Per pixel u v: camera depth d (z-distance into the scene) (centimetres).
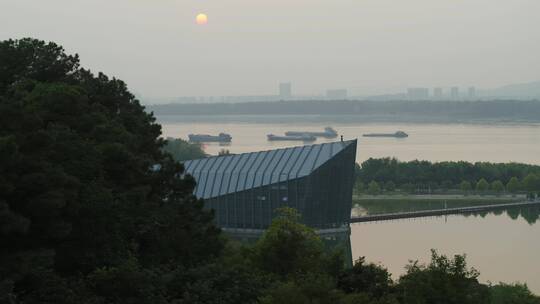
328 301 10094
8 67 14488
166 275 10481
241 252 13712
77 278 9962
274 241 13175
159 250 11906
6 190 9425
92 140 12338
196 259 12138
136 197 11994
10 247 9944
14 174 9662
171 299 10300
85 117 12800
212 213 13688
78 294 9388
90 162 11238
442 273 10775
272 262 13000
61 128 11662
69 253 10306
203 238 12800
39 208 9662
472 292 11331
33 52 14888
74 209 10206
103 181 11388
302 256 13325
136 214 11694
